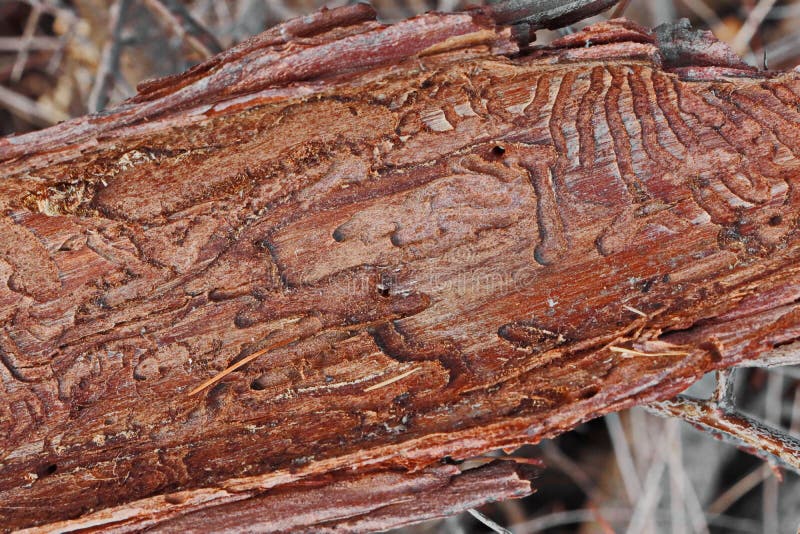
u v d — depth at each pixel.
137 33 0.61
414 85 0.44
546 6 0.44
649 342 0.44
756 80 0.44
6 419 0.44
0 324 0.44
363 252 0.44
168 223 0.44
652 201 0.44
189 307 0.44
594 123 0.44
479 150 0.44
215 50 0.53
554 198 0.44
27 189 0.44
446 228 0.44
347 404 0.44
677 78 0.44
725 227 0.44
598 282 0.44
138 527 0.44
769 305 0.43
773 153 0.44
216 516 0.44
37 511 0.44
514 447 0.43
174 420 0.44
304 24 0.43
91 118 0.43
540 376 0.44
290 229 0.44
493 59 0.43
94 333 0.44
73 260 0.44
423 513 0.44
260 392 0.44
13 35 0.72
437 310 0.44
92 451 0.44
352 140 0.44
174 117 0.43
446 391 0.44
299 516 0.44
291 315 0.44
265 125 0.44
